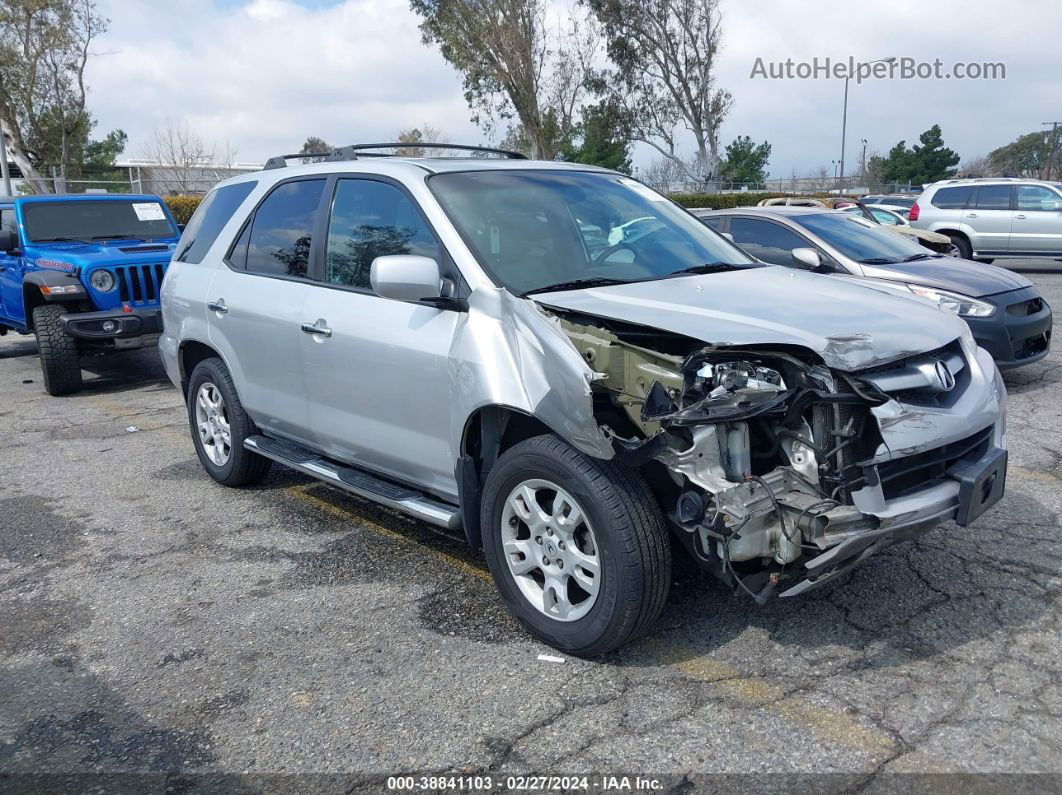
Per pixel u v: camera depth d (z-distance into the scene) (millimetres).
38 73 36031
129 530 5168
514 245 3965
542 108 34688
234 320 5148
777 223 8641
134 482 6094
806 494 3141
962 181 18156
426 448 4000
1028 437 6324
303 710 3250
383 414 4184
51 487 6051
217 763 2965
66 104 36969
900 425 3148
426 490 4199
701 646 3570
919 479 3357
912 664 3387
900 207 25844
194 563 4645
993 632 3602
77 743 3102
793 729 3012
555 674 3420
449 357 3730
